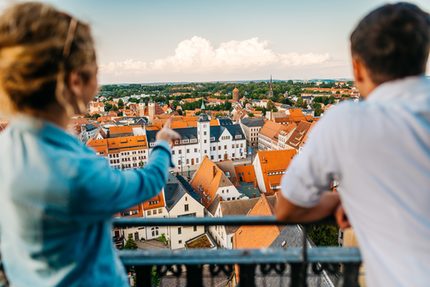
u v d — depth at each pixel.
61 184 1.35
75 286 1.52
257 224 2.41
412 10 1.50
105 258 1.67
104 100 194.50
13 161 1.40
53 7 1.46
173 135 2.21
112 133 81.62
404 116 1.38
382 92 1.50
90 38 1.54
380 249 1.40
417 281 1.31
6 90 1.40
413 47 1.44
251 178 52.03
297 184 1.58
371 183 1.37
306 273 2.52
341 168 1.45
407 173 1.33
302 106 156.75
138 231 33.22
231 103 162.75
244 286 2.58
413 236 1.33
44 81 1.37
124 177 1.62
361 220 1.44
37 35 1.35
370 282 1.50
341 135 1.43
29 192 1.36
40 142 1.42
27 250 1.44
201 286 2.60
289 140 70.06
